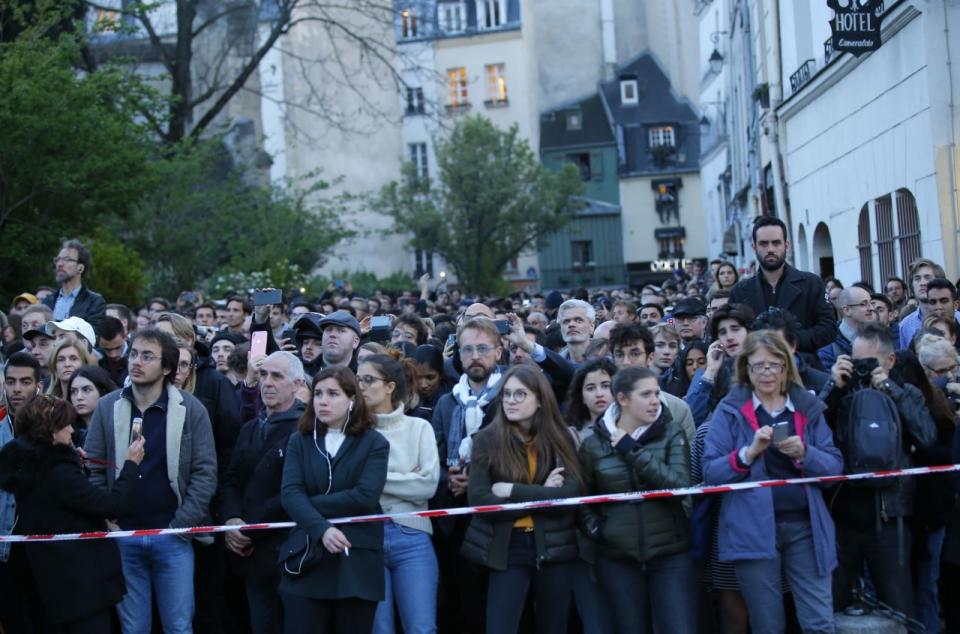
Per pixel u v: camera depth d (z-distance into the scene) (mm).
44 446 6402
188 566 6910
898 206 14656
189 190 27531
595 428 6477
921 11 13211
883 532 6605
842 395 6609
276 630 6887
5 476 6387
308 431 6418
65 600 6336
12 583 6875
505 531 6293
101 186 18375
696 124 52625
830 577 6258
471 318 7258
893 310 11336
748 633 6656
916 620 6777
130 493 6551
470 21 50781
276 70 39750
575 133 53312
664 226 51750
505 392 6387
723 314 7191
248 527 6551
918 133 13656
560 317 8898
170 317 8211
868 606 6820
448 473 7047
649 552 6246
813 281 8062
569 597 6438
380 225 43812
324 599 6160
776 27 21000
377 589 6191
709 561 6617
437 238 41156
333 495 6203
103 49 32062
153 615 7242
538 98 54281
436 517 7062
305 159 40188
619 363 7539
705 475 6293
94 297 10781
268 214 30078
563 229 48156
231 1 32406
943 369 7316
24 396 7340
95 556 6441
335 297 18531
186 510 6832
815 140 18734
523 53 50156
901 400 6555
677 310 9500
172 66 27891
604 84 54781
